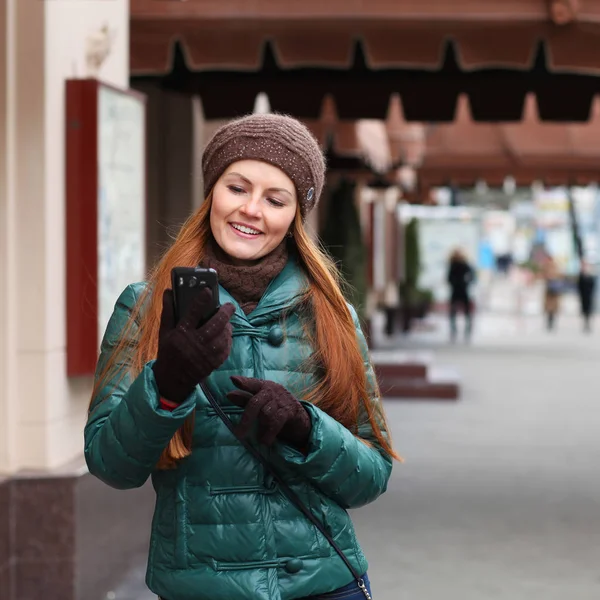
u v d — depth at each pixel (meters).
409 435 13.20
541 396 17.55
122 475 2.96
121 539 6.77
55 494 5.85
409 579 7.11
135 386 2.88
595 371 21.94
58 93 6.00
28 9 5.82
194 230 3.26
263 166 3.15
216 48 8.19
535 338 32.47
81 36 6.38
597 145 21.66
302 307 3.25
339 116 11.17
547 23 7.88
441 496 9.70
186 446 3.06
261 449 3.10
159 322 3.11
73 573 5.88
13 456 5.88
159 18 8.15
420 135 20.80
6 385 5.84
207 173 3.22
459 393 17.03
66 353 6.12
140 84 12.11
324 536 3.13
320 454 3.04
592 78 10.88
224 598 3.02
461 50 8.01
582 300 35.56
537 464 11.29
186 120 12.81
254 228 3.17
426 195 31.27
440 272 46.75
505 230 90.56
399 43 8.08
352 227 22.52
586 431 13.62
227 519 3.05
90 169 6.11
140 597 6.49
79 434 6.35
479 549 7.90
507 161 23.31
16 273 5.85
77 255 6.11
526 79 10.94
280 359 3.17
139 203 7.06
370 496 3.21
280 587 3.07
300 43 8.15
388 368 17.27
